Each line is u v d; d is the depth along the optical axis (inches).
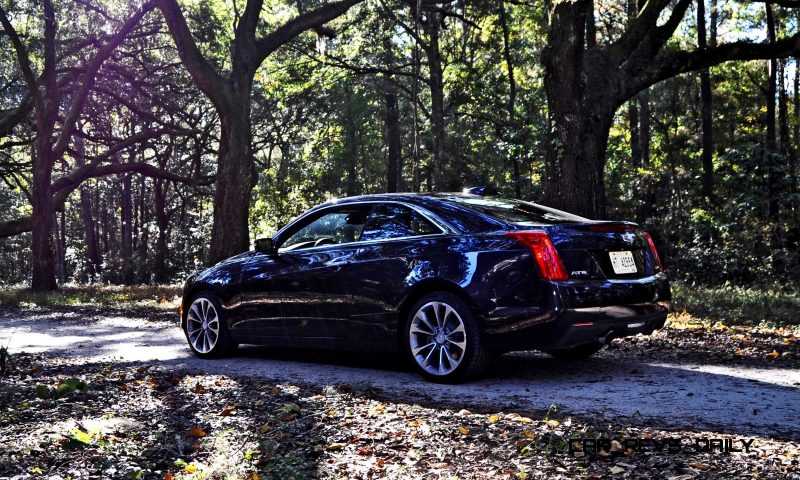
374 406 195.6
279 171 1667.1
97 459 151.2
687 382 227.5
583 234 227.3
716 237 844.6
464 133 1552.7
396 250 249.0
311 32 1233.4
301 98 1493.6
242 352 320.8
